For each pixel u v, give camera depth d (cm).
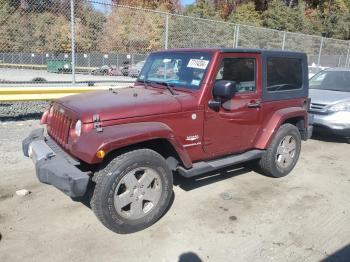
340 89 841
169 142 376
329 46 1823
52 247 337
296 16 3872
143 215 367
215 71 415
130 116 357
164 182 376
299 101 554
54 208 410
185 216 404
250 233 373
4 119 804
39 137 421
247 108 463
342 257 336
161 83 459
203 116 412
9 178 488
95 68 1188
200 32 1253
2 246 335
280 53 507
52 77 1191
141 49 1168
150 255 330
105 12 1063
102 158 325
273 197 465
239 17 3947
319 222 401
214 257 330
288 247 349
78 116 348
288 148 536
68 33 1037
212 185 496
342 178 550
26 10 1002
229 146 456
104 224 350
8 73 1212
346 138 818
